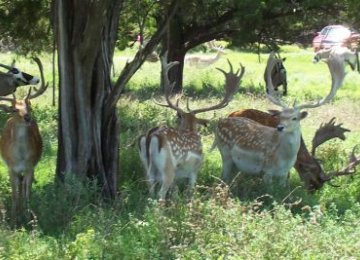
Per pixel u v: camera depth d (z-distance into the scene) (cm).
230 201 1565
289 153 1977
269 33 4709
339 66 2003
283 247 1314
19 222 1645
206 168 2241
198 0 4131
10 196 1839
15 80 3672
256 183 1994
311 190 2094
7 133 1839
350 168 2119
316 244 1355
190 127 2017
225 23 4447
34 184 2025
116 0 1930
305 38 8562
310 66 7400
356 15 3959
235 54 8550
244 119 2116
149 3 2927
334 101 4316
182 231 1426
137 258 1354
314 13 4309
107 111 1919
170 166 1811
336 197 2044
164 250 1359
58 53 1891
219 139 2136
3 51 6344
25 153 1822
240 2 3816
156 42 1892
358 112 3750
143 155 1825
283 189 1938
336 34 4922
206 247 1357
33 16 3650
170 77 4806
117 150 1950
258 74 6419
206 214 1469
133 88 4984
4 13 3644
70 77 1888
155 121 3050
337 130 2231
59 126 1914
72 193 1697
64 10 1862
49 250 1380
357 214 1753
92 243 1382
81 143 1889
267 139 2016
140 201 1734
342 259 1295
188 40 4803
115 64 6506
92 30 1819
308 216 1716
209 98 4306
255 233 1361
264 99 4178
